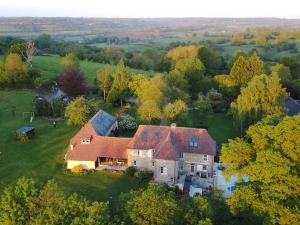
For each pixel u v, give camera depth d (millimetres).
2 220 38500
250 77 124250
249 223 44000
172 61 176500
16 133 89938
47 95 112625
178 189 66312
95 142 77750
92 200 63594
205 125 102688
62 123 103000
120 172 74125
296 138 44125
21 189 40469
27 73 137875
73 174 73375
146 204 41156
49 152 83562
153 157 70625
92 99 123250
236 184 50594
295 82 131625
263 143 47750
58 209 39281
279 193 42781
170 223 40344
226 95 126938
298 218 39969
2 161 78250
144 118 95500
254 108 93188
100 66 180875
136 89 119000
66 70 131500
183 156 74812
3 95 128500
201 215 41406
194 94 131000
